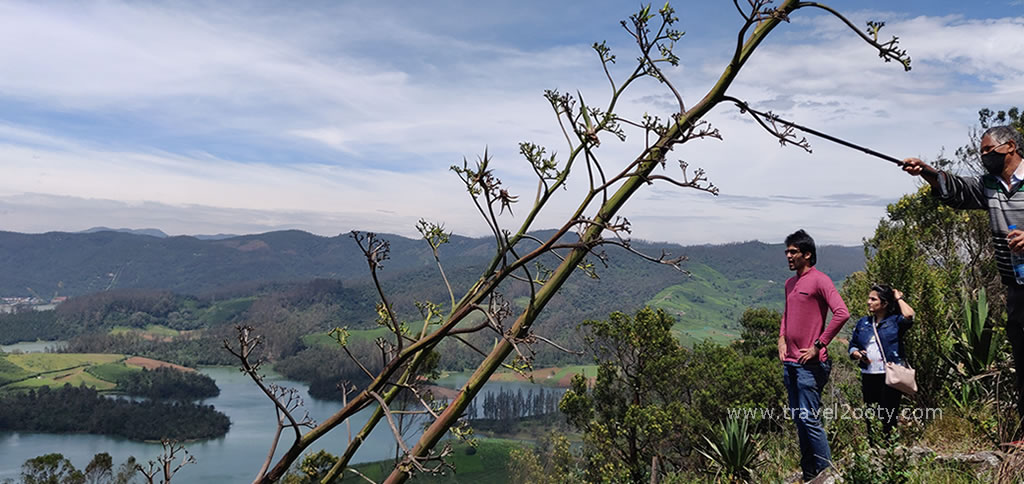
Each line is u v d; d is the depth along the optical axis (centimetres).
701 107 132
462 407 116
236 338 114
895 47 130
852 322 799
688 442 1558
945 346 574
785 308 460
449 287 133
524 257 121
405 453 111
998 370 513
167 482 118
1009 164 264
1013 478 328
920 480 352
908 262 623
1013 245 259
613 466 1511
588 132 127
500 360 117
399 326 125
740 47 132
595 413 1867
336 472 122
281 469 118
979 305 561
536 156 128
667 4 136
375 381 122
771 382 1711
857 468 359
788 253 452
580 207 126
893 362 472
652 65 136
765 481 508
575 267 121
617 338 1816
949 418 490
